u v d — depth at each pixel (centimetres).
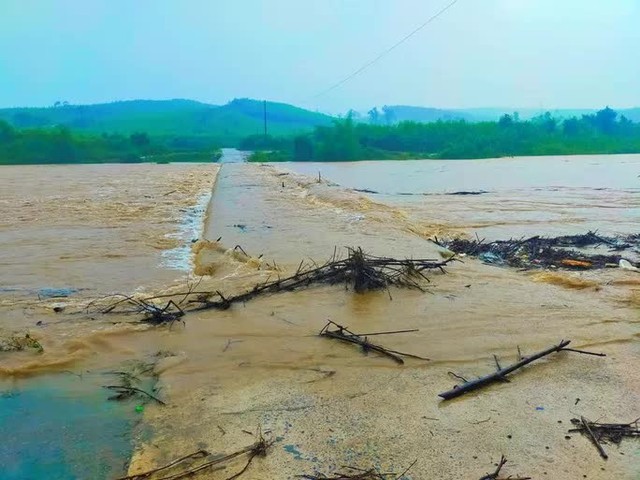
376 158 6856
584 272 1004
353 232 1402
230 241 1304
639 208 2052
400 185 3189
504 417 505
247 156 7369
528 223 1705
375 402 534
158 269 1067
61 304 840
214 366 615
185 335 700
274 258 1113
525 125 8144
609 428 481
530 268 1041
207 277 1004
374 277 882
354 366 612
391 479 420
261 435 480
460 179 3625
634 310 783
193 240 1365
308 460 444
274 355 640
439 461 441
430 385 568
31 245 1299
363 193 2702
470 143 7206
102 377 595
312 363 619
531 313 771
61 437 486
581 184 3131
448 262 1056
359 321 743
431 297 840
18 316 784
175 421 507
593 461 440
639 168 4609
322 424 496
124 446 471
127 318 766
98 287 941
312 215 1719
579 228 1609
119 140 7719
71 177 3838
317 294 853
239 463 442
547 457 445
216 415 515
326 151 6588
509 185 3125
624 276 969
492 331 707
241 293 866
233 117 14650
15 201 2227
